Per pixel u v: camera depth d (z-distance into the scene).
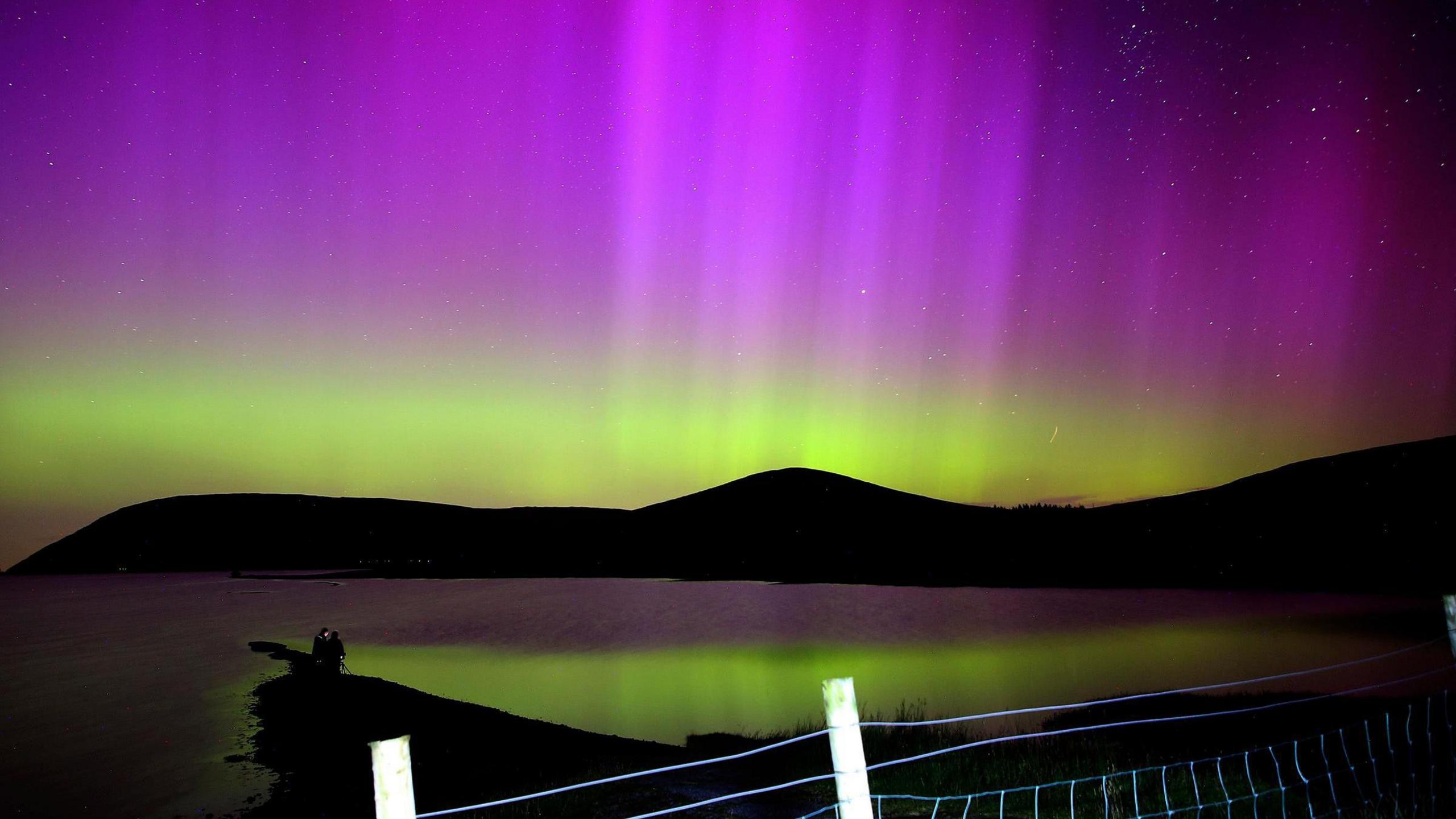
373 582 142.50
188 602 106.00
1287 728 14.03
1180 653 37.28
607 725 25.33
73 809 16.69
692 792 9.75
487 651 48.22
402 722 24.69
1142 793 7.99
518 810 9.61
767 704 29.20
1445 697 10.30
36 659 51.12
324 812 15.19
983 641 46.88
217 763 20.30
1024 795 8.20
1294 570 89.62
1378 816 6.64
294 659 45.34
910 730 13.18
